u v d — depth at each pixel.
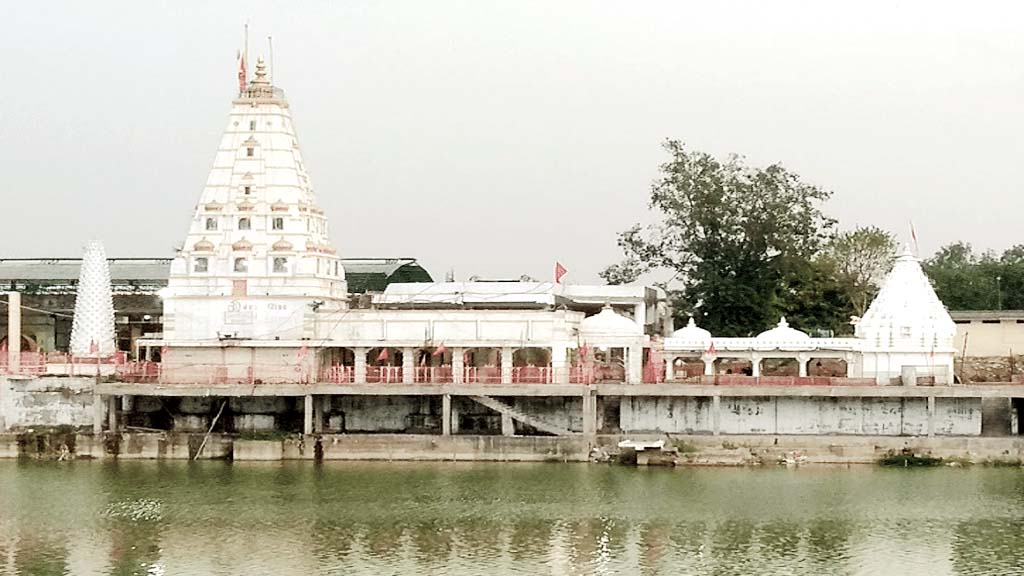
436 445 90.12
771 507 75.69
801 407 91.06
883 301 93.50
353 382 92.81
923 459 87.81
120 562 65.19
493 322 92.75
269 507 76.06
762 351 95.12
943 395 88.75
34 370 94.19
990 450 87.62
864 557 65.62
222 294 95.44
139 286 117.62
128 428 94.50
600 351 104.31
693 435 90.25
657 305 121.00
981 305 151.62
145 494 79.56
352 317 93.94
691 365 99.62
